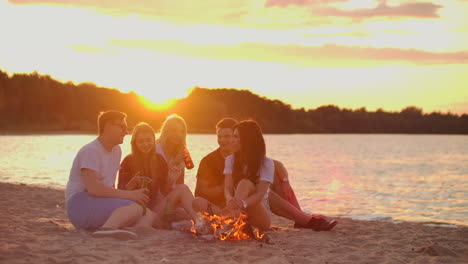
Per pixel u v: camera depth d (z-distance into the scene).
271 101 134.12
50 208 7.31
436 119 152.62
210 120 109.62
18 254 3.77
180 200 5.16
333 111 150.88
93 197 4.74
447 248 4.44
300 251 4.35
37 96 86.94
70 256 3.79
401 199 10.89
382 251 4.43
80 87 94.44
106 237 4.49
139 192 4.79
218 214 4.98
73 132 82.25
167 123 5.37
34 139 55.09
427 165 24.98
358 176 17.91
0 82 85.56
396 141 79.25
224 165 5.55
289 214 5.46
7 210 6.76
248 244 4.48
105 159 4.81
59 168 18.03
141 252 4.02
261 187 4.72
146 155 5.13
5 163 20.19
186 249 4.19
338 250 4.41
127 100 97.69
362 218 8.05
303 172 19.41
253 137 4.72
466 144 65.62
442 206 9.75
